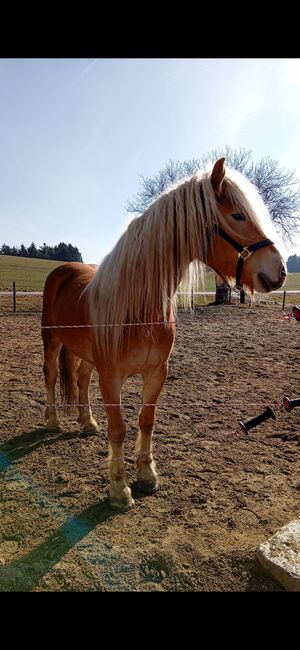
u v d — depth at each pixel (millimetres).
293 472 2861
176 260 2221
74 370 3430
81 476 2768
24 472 2807
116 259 2264
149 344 2295
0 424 3617
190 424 3711
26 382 4895
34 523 2252
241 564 1944
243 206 2021
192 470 2875
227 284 2291
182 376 5355
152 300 2225
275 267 1992
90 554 1998
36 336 8023
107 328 2244
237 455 3113
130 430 3605
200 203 2090
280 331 8820
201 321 10219
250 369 5719
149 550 2023
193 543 2082
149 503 2471
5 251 48156
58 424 3506
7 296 14859
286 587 1792
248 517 2324
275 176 17109
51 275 3574
